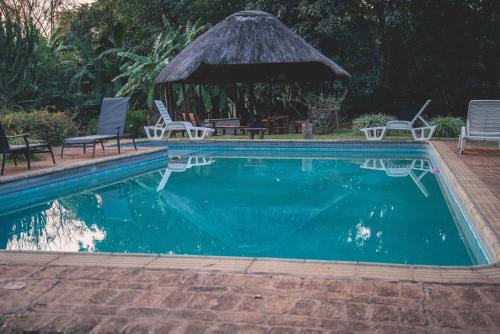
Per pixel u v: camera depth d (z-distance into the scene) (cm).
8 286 247
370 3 1510
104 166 806
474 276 249
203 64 1295
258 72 1453
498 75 1741
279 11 1527
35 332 197
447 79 1761
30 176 639
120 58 1800
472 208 412
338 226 475
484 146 937
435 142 1027
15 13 1630
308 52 1233
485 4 1593
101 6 2122
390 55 1778
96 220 536
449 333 187
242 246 416
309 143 1102
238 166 927
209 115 1827
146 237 455
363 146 1074
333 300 221
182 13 1980
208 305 220
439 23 1666
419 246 403
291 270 264
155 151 991
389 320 200
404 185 692
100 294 235
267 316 206
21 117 1100
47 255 301
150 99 1550
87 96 1608
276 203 595
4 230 503
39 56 1507
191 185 737
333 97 1462
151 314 211
